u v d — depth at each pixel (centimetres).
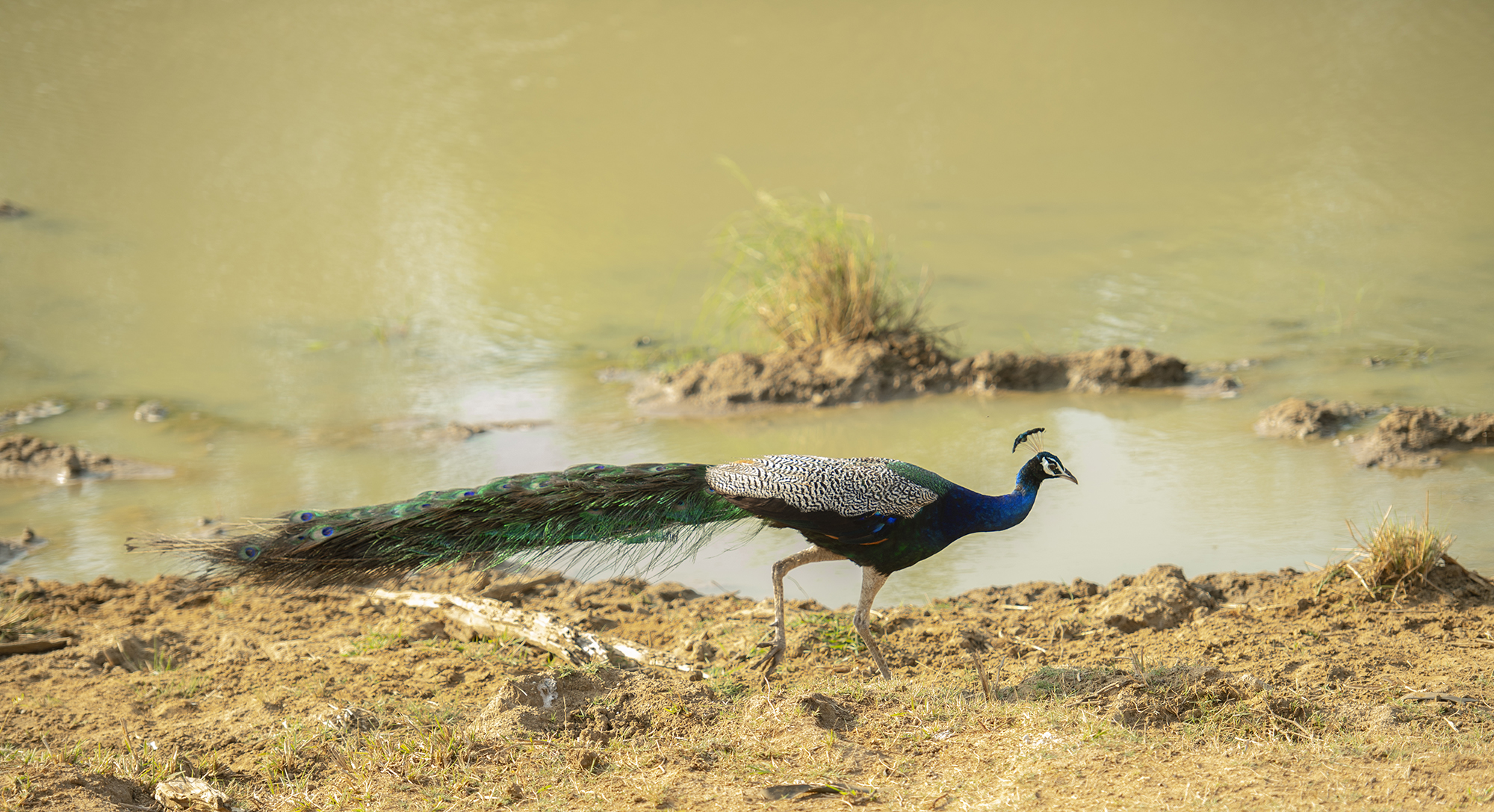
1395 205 2184
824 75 3198
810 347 1647
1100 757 639
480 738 706
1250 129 2694
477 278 2038
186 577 1051
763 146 2677
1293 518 1131
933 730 693
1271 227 2119
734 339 1778
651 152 2655
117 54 3528
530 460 1356
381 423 1494
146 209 2400
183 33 3747
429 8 3984
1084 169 2484
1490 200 2180
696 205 2336
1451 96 2856
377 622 997
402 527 789
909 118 2839
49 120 2941
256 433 1467
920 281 1925
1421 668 775
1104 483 1249
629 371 1666
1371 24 3550
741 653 879
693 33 3625
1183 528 1130
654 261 2089
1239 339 1669
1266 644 834
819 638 894
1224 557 1066
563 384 1627
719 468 811
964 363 1591
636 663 845
